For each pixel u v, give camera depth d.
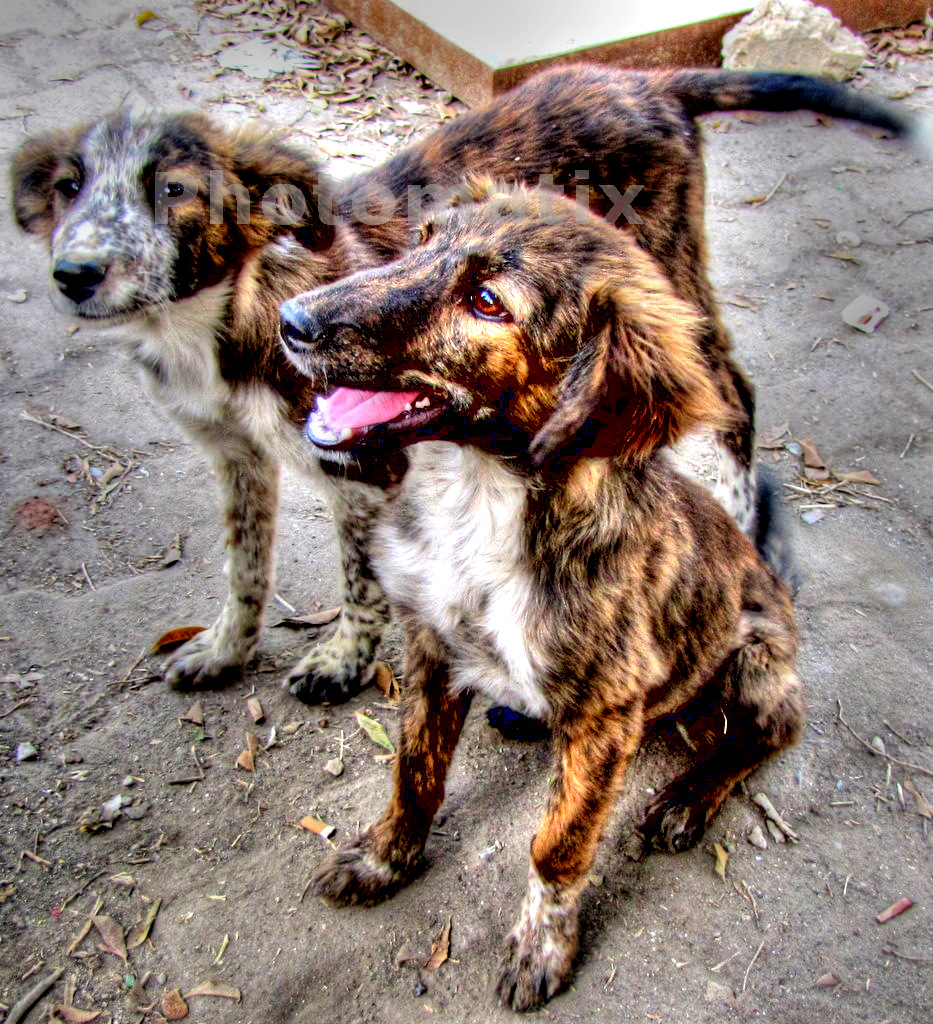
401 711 0.70
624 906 0.71
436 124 1.51
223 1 1.75
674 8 1.61
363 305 0.56
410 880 0.71
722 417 0.57
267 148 0.76
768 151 1.56
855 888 0.73
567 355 0.56
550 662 0.63
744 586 0.76
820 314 1.27
